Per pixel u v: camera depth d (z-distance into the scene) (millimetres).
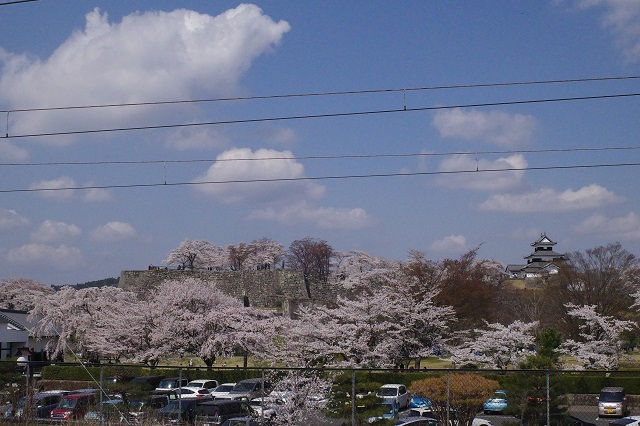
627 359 42938
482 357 34188
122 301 46906
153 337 39469
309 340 34375
